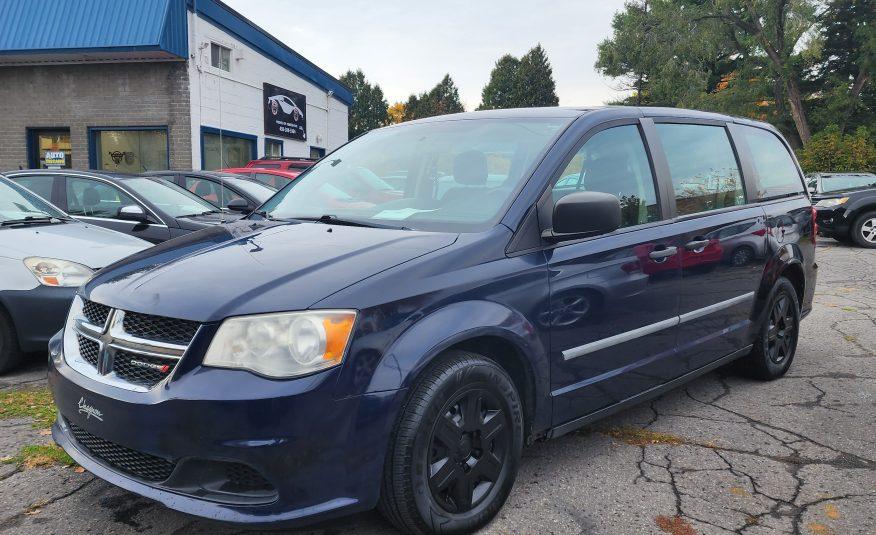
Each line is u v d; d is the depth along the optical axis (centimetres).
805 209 486
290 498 214
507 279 264
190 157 1468
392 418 225
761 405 407
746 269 408
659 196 350
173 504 217
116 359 238
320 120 2227
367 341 223
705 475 310
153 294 237
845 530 262
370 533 255
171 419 214
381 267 240
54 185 670
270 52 1809
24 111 1507
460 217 288
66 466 313
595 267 300
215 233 307
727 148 422
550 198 290
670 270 342
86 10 1380
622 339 316
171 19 1371
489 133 332
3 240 461
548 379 281
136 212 616
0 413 380
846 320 656
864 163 2262
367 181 338
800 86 3541
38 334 447
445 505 245
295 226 302
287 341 215
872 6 3372
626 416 387
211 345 218
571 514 272
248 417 209
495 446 262
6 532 255
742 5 3134
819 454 334
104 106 1479
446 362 243
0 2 1416
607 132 331
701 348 374
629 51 3322
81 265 458
